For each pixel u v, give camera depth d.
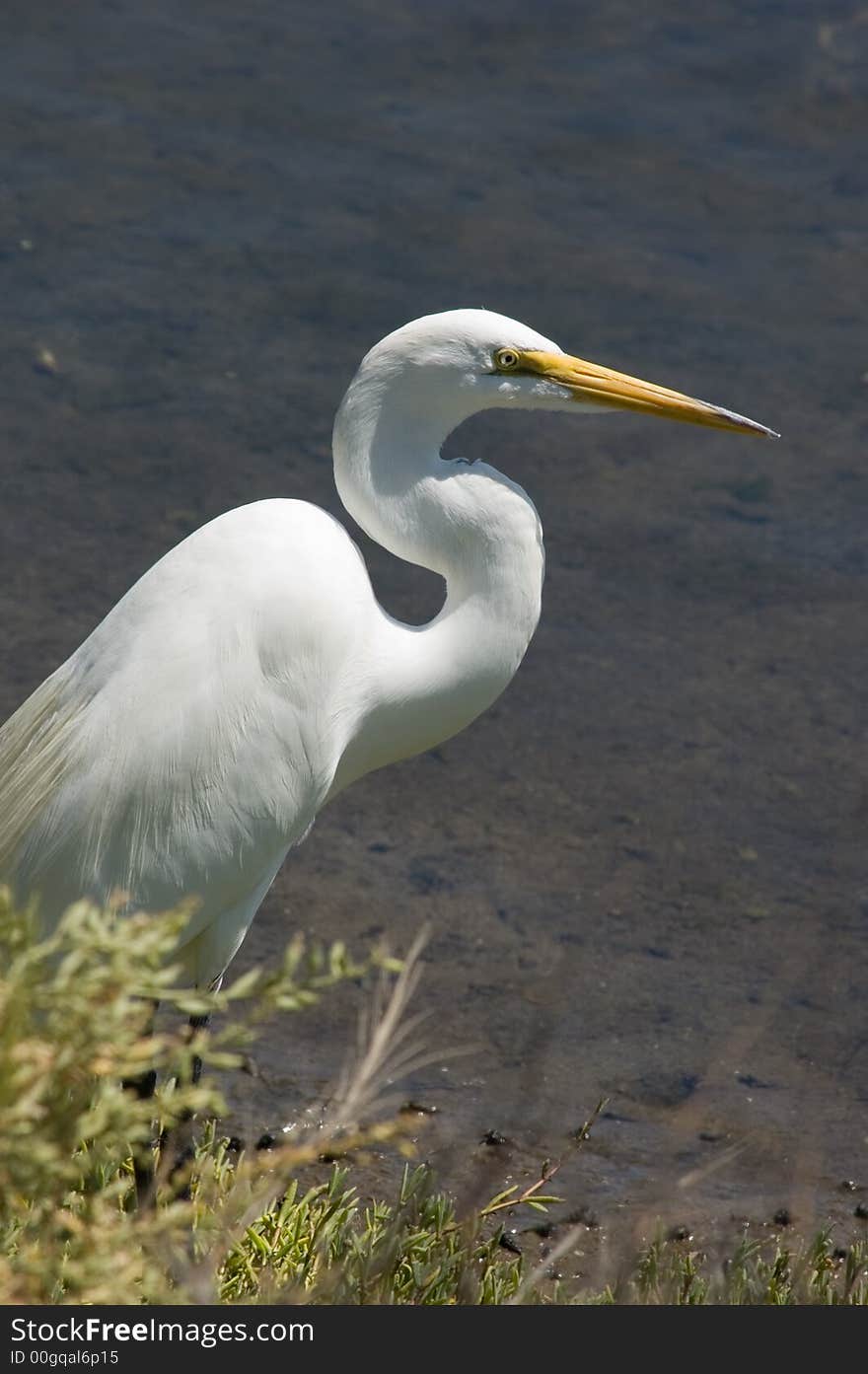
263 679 7.00
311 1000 4.50
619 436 13.85
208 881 7.11
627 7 19.06
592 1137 8.45
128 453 13.18
